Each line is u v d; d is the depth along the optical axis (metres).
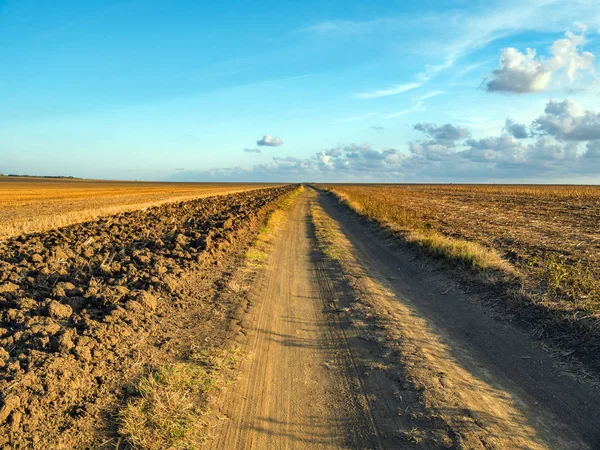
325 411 4.48
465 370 5.41
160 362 5.34
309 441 3.97
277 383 5.06
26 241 13.47
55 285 8.02
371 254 14.12
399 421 4.29
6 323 6.14
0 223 18.22
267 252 13.61
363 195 53.12
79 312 6.72
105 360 5.20
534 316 6.97
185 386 4.75
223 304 7.84
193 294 8.35
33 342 5.17
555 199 42.41
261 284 9.50
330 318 7.46
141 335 6.13
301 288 9.48
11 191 55.50
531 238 14.69
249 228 18.11
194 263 10.45
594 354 5.52
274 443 3.91
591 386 4.95
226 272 10.34
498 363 5.70
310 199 52.53
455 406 4.48
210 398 4.58
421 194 58.38
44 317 6.16
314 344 6.30
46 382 4.36
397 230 17.23
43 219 18.36
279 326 6.96
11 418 3.81
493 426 4.15
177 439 3.85
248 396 4.72
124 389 4.66
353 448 3.88
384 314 7.43
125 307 6.84
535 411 4.49
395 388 4.93
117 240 13.50
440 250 11.78
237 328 6.67
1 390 4.08
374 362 5.63
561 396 4.79
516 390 4.95
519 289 8.11
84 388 4.57
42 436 3.77
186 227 18.12
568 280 8.05
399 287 9.75
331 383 5.10
